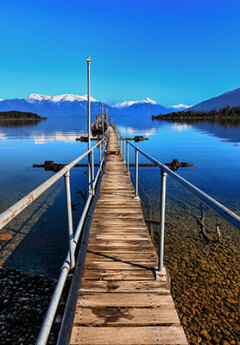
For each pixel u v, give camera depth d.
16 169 16.14
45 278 4.32
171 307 2.05
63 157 22.34
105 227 3.71
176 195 9.38
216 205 1.12
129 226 3.75
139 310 2.02
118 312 1.99
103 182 6.76
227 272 4.21
